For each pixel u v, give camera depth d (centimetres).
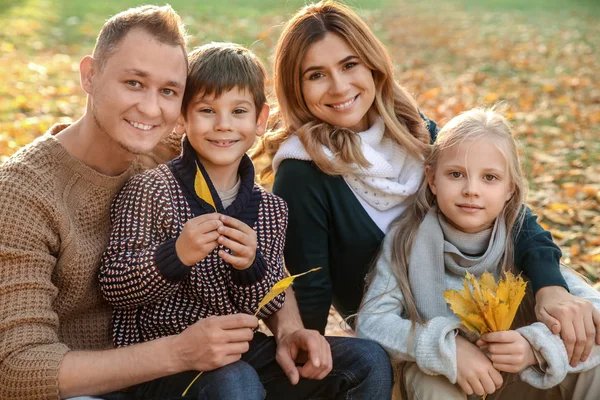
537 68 979
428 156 288
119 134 220
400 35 1236
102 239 232
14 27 1023
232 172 252
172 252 212
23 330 205
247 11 1327
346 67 280
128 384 206
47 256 214
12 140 591
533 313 269
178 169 243
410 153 290
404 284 264
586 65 989
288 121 293
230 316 209
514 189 268
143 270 213
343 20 279
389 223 286
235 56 246
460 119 271
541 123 720
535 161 598
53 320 212
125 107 217
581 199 517
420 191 279
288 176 283
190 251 210
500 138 262
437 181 267
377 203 283
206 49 250
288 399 241
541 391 259
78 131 227
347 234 283
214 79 239
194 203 239
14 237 210
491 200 260
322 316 282
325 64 277
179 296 234
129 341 230
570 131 689
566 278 267
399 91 301
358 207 283
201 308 235
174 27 225
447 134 269
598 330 241
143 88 219
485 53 1087
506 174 262
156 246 217
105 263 222
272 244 250
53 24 1082
